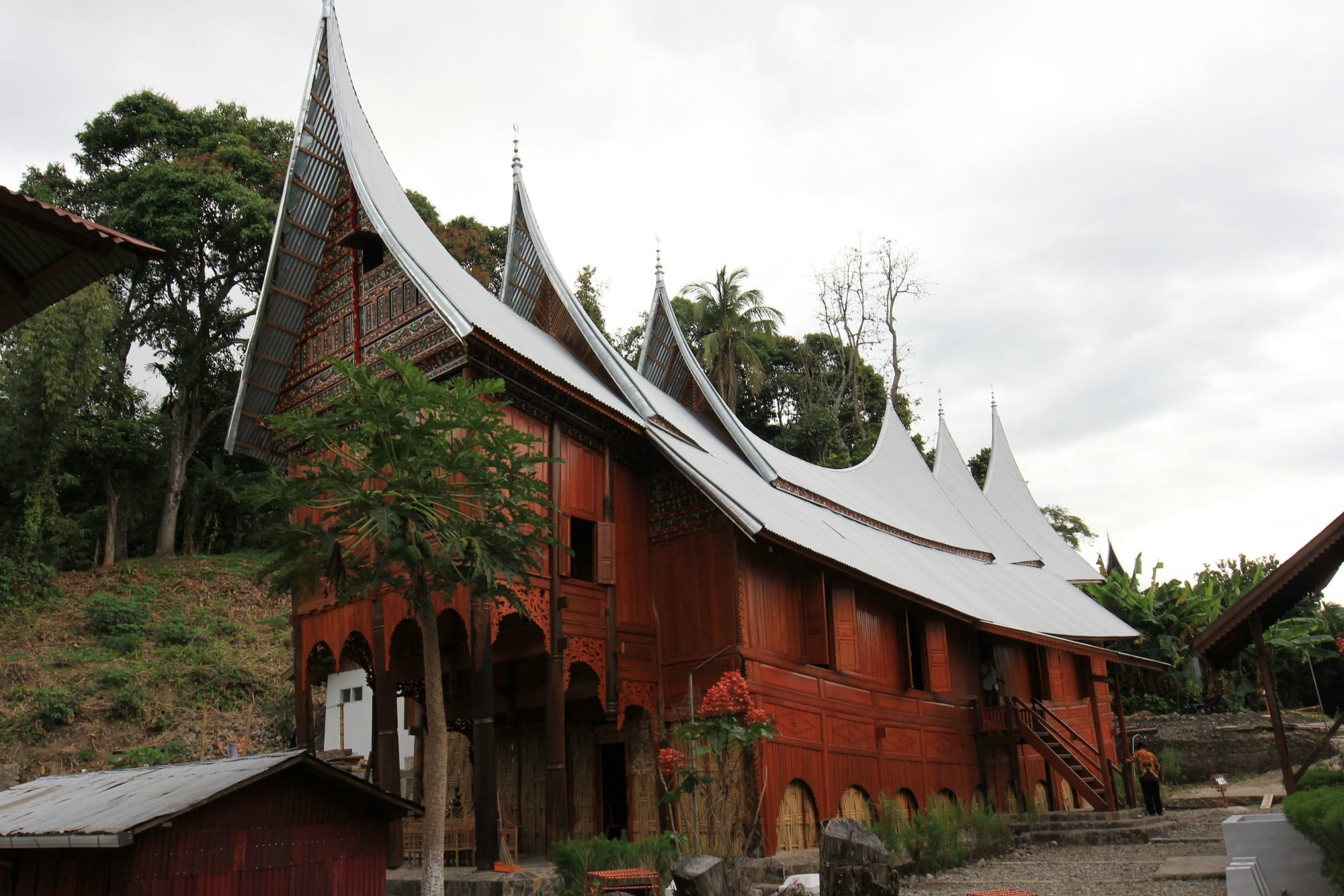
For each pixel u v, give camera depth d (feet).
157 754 87.71
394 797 34.35
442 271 59.26
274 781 32.22
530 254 73.31
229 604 123.54
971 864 53.57
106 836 28.04
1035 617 84.64
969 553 103.30
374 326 57.11
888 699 66.03
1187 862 47.47
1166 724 104.06
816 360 192.34
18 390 111.75
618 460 59.21
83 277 24.09
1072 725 87.15
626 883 35.12
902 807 64.23
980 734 74.79
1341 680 118.21
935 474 129.08
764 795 50.47
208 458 153.17
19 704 92.12
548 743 48.98
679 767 40.04
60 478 116.98
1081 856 55.21
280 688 106.01
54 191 149.07
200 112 157.07
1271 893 33.60
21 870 32.09
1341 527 36.65
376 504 34.12
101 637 108.06
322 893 32.60
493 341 49.90
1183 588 115.03
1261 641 39.32
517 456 37.17
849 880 25.09
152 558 133.69
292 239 60.29
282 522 36.91
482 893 41.24
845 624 61.93
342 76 61.57
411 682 62.39
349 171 58.65
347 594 35.68
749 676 53.98
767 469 76.69
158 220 134.00
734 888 33.81
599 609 53.93
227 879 30.42
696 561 57.88
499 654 55.52
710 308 168.25
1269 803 72.33
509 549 36.86
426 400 34.94
